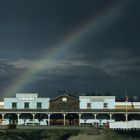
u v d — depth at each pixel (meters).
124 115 149.50
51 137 102.44
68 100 155.88
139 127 105.25
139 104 159.88
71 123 149.75
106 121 148.62
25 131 104.06
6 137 95.75
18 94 155.88
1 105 158.50
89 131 103.88
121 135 99.56
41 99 155.75
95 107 156.50
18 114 147.62
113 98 157.50
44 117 148.38
